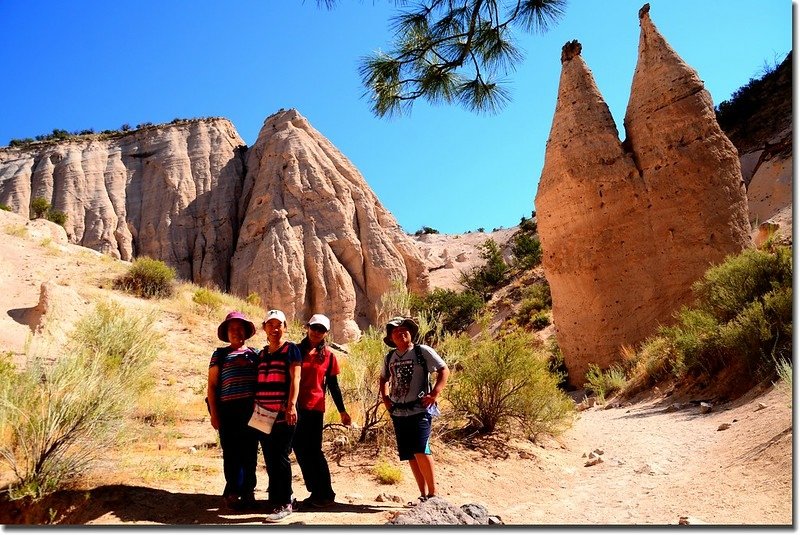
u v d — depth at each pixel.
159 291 19.05
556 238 19.22
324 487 4.89
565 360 19.27
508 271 49.12
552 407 8.63
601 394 15.01
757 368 9.57
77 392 4.89
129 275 19.16
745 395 9.31
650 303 17.28
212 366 5.13
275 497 4.50
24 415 4.68
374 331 8.56
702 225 16.92
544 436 8.63
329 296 48.16
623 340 17.50
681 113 17.72
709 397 10.42
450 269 73.25
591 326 18.16
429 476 4.86
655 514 4.87
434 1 6.07
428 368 5.16
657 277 17.33
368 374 7.74
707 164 17.25
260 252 48.72
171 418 8.59
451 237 92.75
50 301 13.62
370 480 5.84
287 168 55.66
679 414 9.99
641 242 17.73
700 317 11.93
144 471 5.28
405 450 5.04
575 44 20.20
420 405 5.04
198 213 59.97
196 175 63.00
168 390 10.89
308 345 5.31
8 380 4.83
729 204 17.14
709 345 11.22
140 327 9.70
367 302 50.81
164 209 60.03
